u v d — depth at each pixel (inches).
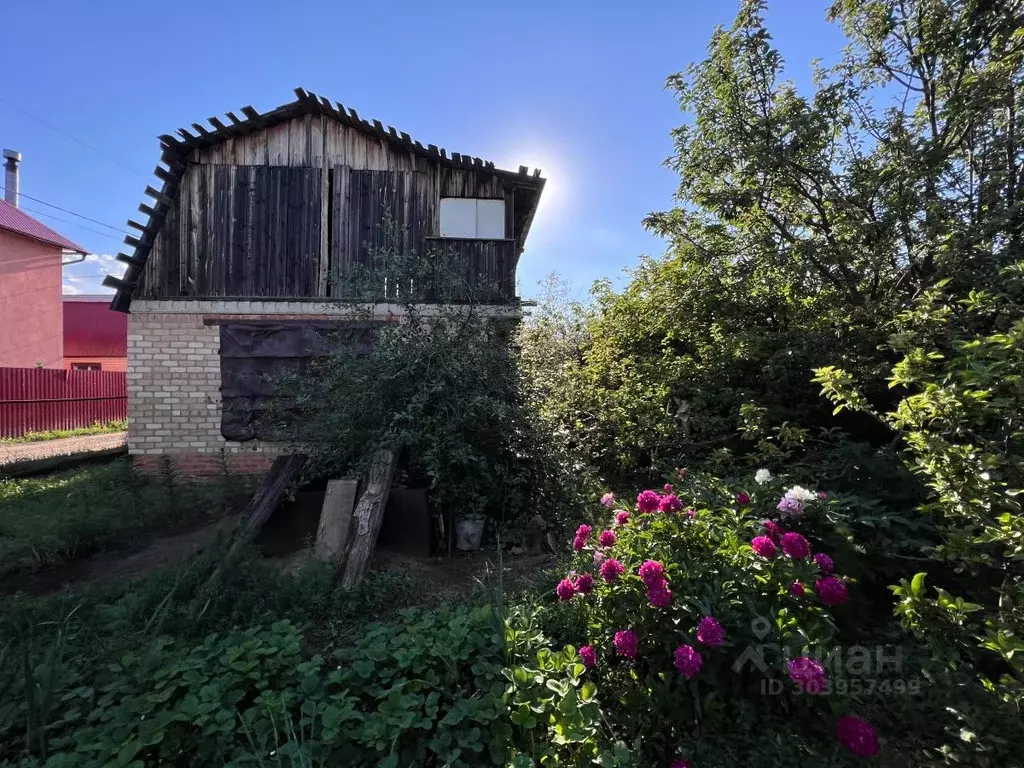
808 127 171.0
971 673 80.8
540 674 82.2
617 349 236.8
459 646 92.4
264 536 172.7
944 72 183.9
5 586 144.1
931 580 102.4
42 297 638.5
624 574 88.0
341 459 181.8
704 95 195.3
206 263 275.3
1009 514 72.9
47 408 518.0
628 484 213.0
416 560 163.0
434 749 74.7
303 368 268.2
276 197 283.0
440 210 298.0
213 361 269.0
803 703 76.1
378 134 287.4
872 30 195.3
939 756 74.5
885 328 158.1
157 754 76.8
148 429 265.4
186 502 213.0
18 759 78.9
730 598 80.7
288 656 93.7
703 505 106.7
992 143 165.5
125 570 155.9
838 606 97.4
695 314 210.4
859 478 126.3
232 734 77.7
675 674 80.8
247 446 267.0
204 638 107.4
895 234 165.6
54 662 87.0
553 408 219.1
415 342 185.6
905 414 92.4
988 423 93.0
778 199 193.3
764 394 185.8
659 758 79.4
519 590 132.3
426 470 171.6
